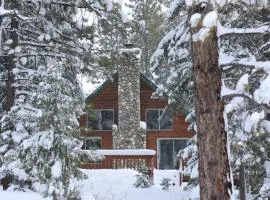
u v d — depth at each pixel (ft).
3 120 50.37
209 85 23.94
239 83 24.04
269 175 36.76
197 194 42.24
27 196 43.27
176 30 48.44
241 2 26.16
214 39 24.03
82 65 56.13
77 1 54.85
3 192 44.47
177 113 54.60
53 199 38.27
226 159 23.88
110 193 57.00
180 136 111.86
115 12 55.72
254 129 30.76
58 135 38.60
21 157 39.91
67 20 56.65
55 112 38.68
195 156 49.57
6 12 49.16
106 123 112.98
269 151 36.76
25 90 54.19
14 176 48.85
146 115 113.60
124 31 57.62
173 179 82.43
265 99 23.31
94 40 57.31
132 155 87.25
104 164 87.25
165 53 50.26
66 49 55.72
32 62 56.44
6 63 54.85
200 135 24.08
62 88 39.17
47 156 38.68
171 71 53.31
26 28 55.42
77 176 40.06
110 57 58.34
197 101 24.25
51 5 55.06
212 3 23.52
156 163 111.24
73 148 39.32
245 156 35.91
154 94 54.03
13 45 53.11
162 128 112.78
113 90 113.70
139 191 59.00
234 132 35.24
